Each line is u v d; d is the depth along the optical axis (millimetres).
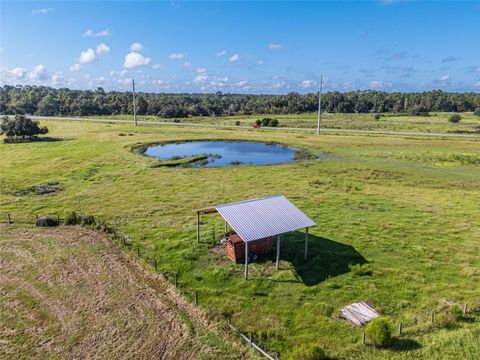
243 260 22500
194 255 23172
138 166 50219
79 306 17891
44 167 49625
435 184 41125
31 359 14328
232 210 21812
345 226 28172
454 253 23719
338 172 47000
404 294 19047
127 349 14898
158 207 32812
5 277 20609
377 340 14773
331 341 15398
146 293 19125
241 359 14406
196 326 16469
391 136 78625
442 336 15469
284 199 23594
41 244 25047
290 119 132375
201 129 92688
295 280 20344
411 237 26188
